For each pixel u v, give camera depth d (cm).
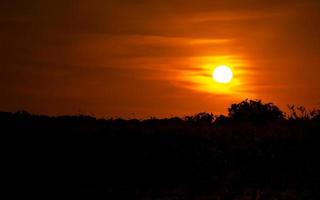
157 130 4628
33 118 5506
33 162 4131
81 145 4394
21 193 3372
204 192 3350
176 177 3838
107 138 4472
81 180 3800
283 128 4491
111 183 3716
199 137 4416
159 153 4209
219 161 3994
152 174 3944
